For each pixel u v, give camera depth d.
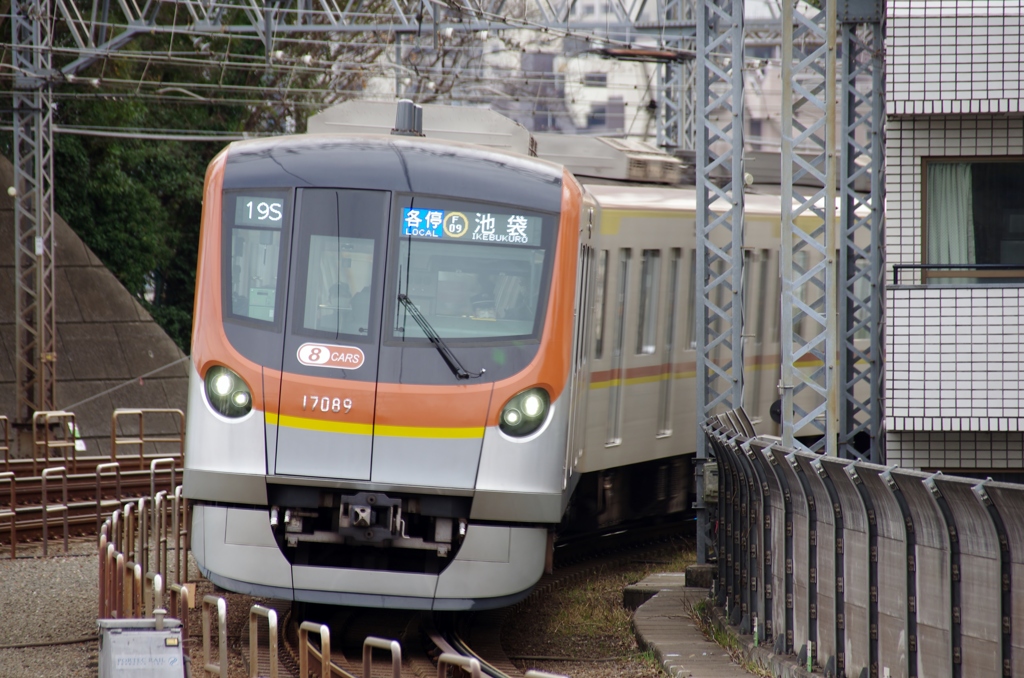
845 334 53.34
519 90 155.00
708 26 48.78
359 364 37.59
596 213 46.62
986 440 43.28
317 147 39.59
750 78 130.62
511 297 38.72
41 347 91.56
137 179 135.75
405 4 140.88
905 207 43.81
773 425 66.75
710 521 47.12
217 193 39.09
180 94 135.75
